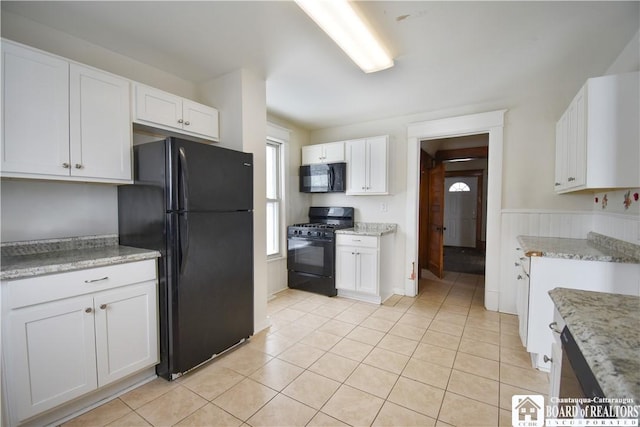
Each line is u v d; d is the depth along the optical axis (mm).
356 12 1666
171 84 2508
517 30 1856
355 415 1610
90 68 1791
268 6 1659
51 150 1639
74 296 1548
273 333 2604
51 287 1471
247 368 2062
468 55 2174
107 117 1872
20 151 1531
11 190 1725
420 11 1667
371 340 2471
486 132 3197
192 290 1957
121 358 1735
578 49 2082
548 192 2877
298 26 1854
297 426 1535
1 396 1338
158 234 1908
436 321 2857
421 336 2541
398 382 1898
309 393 1793
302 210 4270
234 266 2270
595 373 626
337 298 3531
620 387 545
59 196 1908
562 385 966
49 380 1466
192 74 2510
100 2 1607
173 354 1886
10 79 1492
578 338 777
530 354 2197
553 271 1971
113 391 1766
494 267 3123
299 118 3762
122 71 2193
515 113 3004
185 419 1580
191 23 1816
